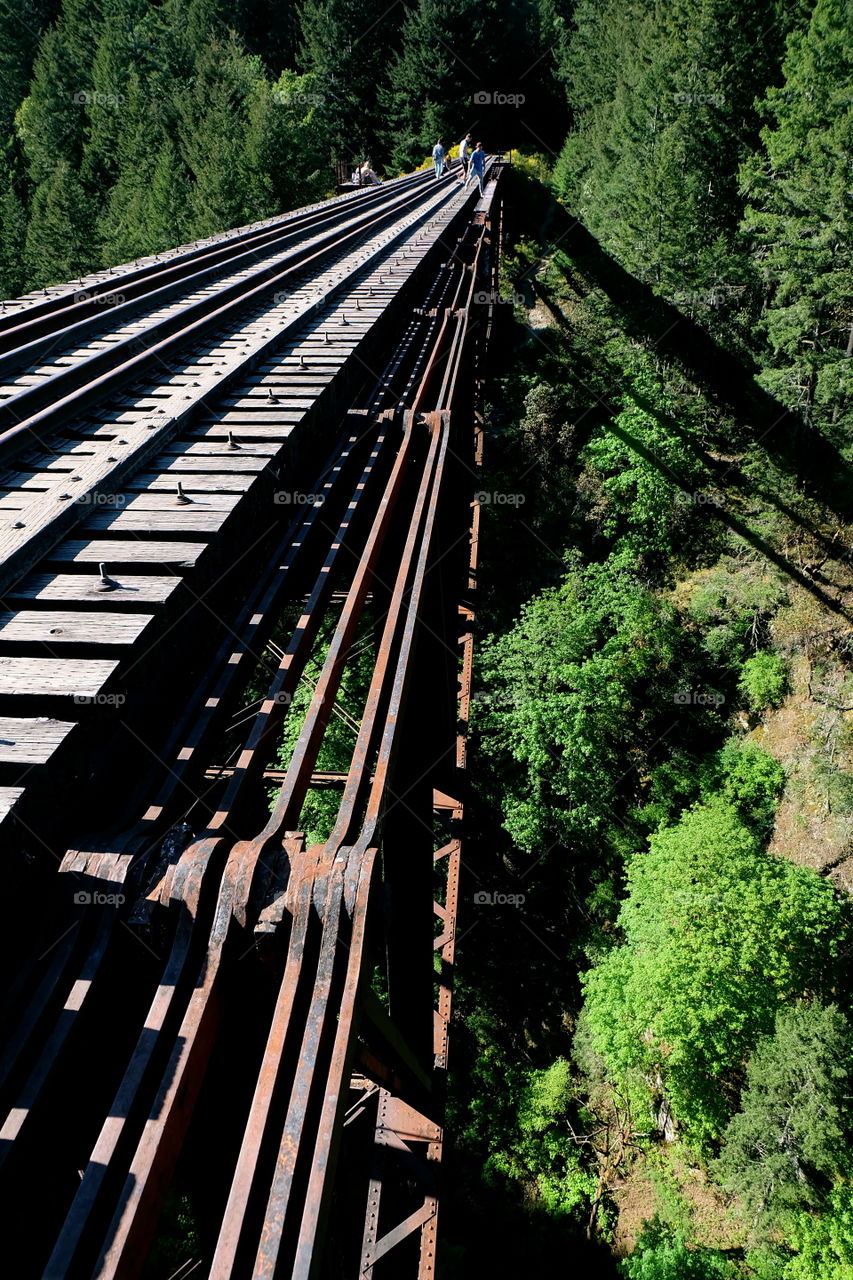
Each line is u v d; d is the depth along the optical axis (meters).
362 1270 5.25
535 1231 11.66
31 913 2.30
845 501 17.53
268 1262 1.80
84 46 39.28
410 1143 5.57
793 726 15.53
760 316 20.81
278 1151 2.07
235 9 44.38
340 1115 2.04
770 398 19.69
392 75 38.44
